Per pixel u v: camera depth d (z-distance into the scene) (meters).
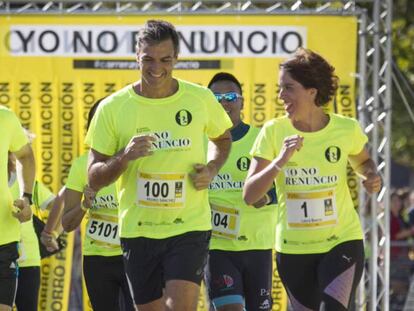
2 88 22.27
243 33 21.91
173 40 12.86
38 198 18.11
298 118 13.91
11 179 16.14
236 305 16.59
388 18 21.44
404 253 30.58
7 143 14.33
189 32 21.91
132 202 13.30
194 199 13.30
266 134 14.10
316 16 21.86
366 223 22.44
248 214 16.86
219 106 13.59
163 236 13.18
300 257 14.14
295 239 14.10
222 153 13.94
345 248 13.98
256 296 16.97
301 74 13.69
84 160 16.16
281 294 22.03
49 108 22.27
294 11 21.81
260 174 13.62
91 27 22.08
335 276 13.85
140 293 13.44
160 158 13.11
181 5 22.08
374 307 21.66
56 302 22.22
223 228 16.84
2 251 14.20
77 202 16.22
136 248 13.27
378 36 21.47
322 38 21.91
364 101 21.72
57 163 22.30
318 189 13.96
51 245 16.94
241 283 16.86
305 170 13.93
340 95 21.91
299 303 14.50
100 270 16.66
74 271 26.22
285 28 21.89
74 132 22.28
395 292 30.02
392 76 23.83
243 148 16.92
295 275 14.27
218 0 21.64
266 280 16.97
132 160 12.54
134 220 13.27
